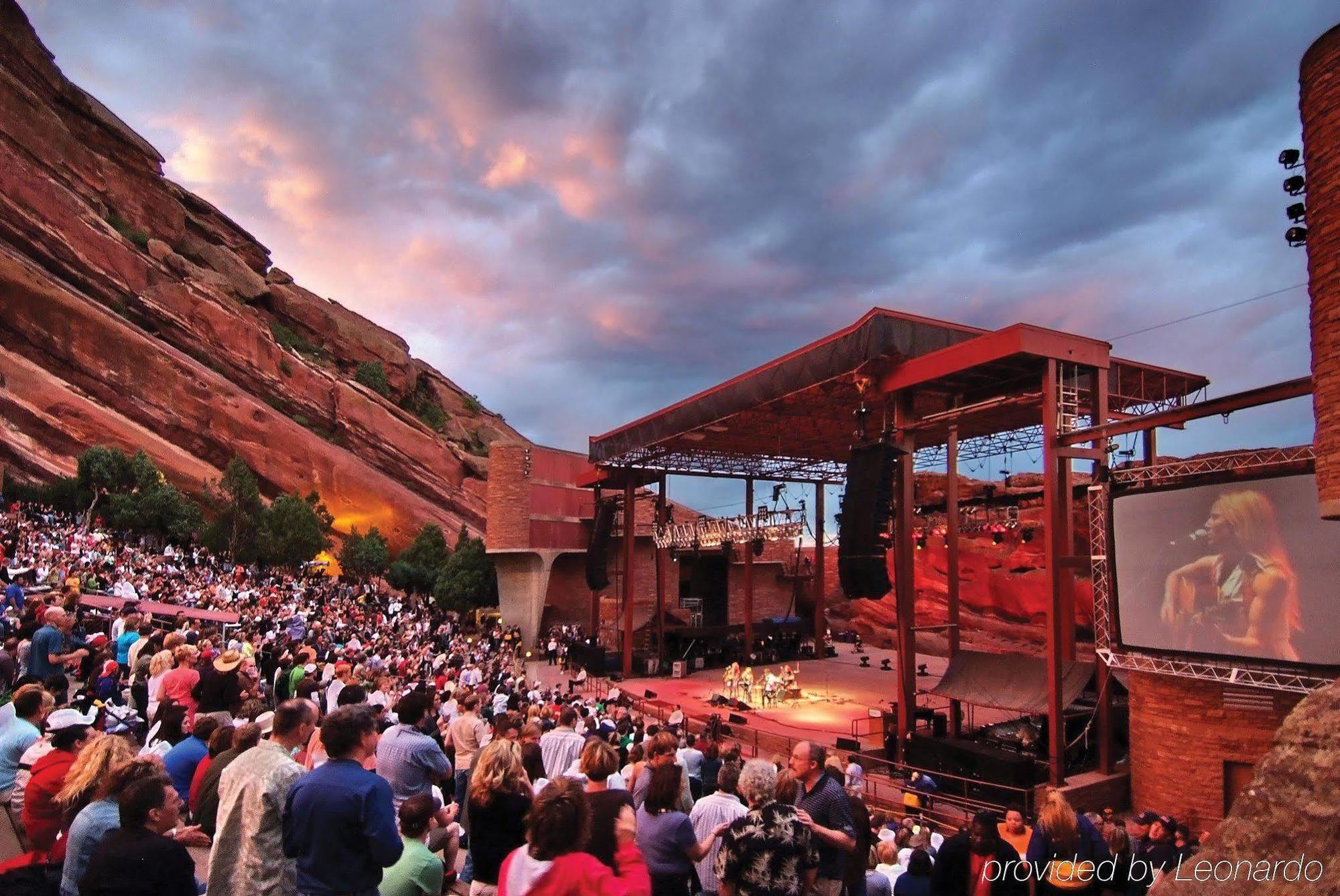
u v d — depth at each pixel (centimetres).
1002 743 2234
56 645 1216
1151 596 1794
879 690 3616
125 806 465
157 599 2820
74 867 525
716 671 4453
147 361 6384
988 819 607
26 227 6275
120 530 5000
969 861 596
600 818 502
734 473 4962
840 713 3033
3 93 6544
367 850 495
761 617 5697
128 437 5888
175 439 6450
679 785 589
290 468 6906
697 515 6894
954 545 2652
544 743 905
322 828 488
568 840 397
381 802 504
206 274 8244
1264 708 1655
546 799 407
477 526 8631
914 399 2770
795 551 5938
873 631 5694
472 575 5353
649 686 3853
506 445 4962
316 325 9700
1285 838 378
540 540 5003
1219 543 1681
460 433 10794
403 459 8400
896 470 2527
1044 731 2195
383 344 10350
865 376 2594
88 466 5097
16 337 5878
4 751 754
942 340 2625
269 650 1816
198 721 794
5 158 6212
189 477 6003
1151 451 2861
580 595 5203
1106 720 2022
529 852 399
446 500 8562
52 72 7362
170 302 7162
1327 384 1000
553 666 4416
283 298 9494
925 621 5031
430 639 3853
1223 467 1727
